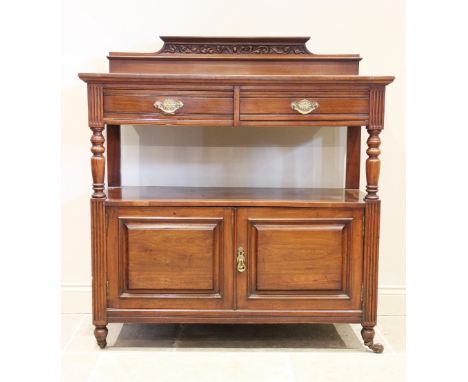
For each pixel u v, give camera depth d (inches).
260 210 80.7
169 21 96.3
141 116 79.4
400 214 99.5
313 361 80.5
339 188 98.0
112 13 96.0
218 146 98.9
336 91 79.4
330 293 82.2
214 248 81.1
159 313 81.9
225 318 82.0
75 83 97.3
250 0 95.8
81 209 99.3
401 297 100.5
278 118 79.7
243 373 76.4
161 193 88.7
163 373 76.2
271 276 81.4
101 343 83.4
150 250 81.0
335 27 96.3
